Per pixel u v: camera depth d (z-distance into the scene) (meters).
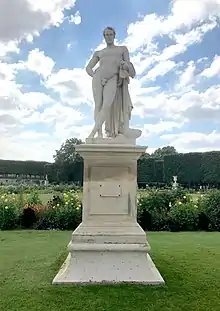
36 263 6.18
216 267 5.93
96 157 5.23
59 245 8.21
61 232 10.73
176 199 12.66
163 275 5.32
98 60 5.77
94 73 5.71
